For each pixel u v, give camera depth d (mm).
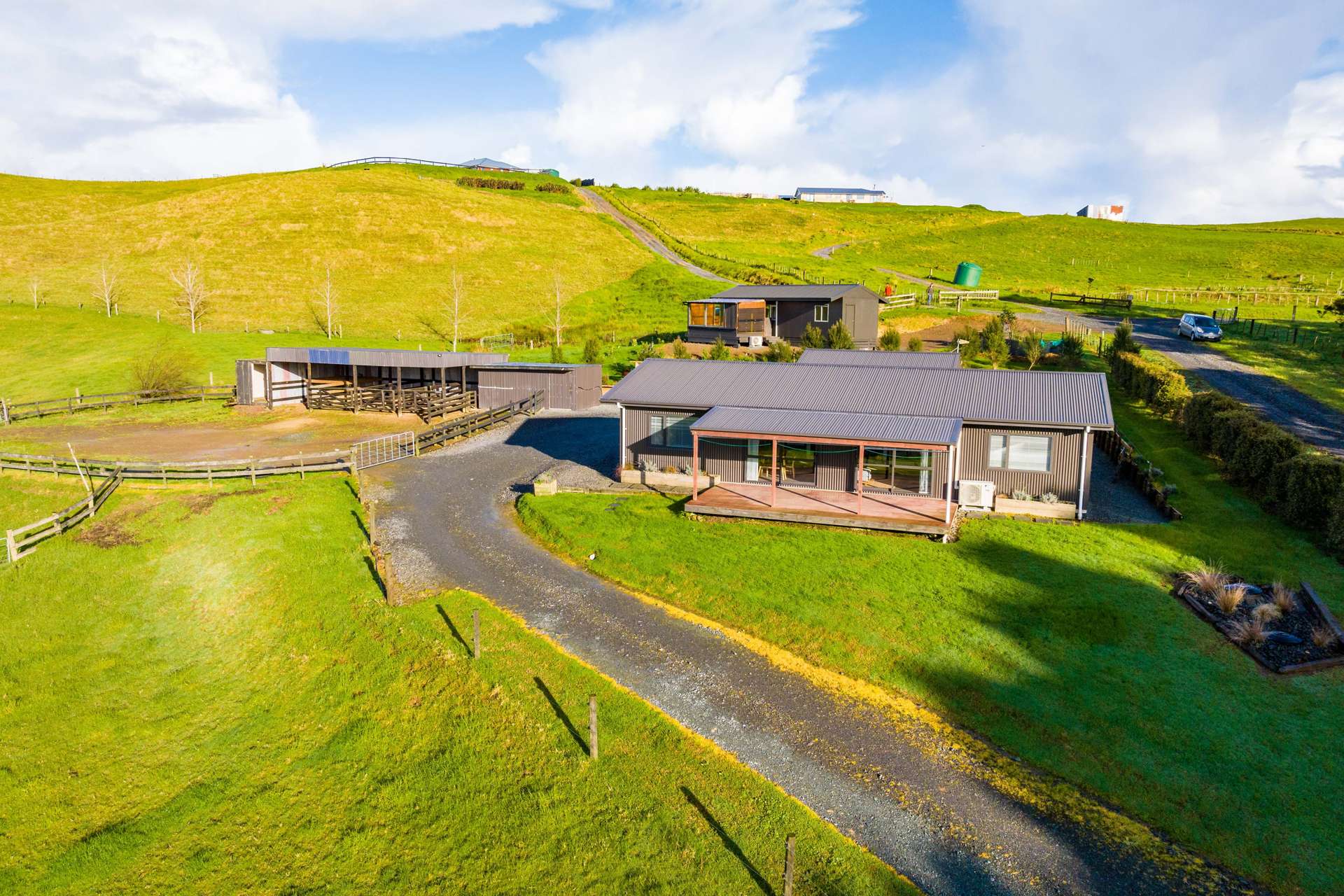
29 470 32250
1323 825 13016
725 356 50031
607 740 15633
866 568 22250
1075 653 17812
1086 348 53375
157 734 17812
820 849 12773
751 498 27703
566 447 37312
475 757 15695
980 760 14930
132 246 87688
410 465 34531
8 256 82000
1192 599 19891
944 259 105000
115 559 24859
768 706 16656
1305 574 21203
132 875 13977
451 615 20812
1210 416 31578
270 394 47219
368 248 89438
